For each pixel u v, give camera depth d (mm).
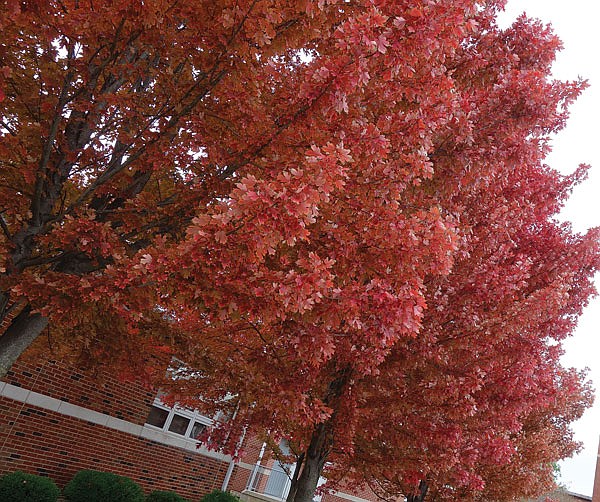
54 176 3877
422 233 3590
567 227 7395
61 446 10352
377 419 5801
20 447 9664
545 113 4617
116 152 3832
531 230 7215
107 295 3209
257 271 3125
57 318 3307
